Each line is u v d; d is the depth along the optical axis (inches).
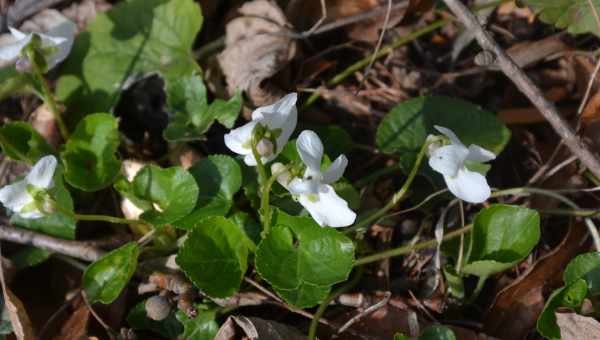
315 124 12.4
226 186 11.1
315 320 10.5
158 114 12.4
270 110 10.1
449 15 12.8
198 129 11.6
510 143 12.2
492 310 10.9
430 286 11.1
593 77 11.4
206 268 10.5
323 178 9.8
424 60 12.8
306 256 10.6
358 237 11.1
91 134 11.6
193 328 10.7
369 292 11.0
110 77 12.4
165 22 12.5
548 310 10.3
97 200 11.8
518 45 12.6
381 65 12.7
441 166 10.0
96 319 10.9
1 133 11.5
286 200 11.1
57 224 11.2
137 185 11.2
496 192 11.3
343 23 12.5
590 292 10.5
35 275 11.3
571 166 11.7
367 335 10.7
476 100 12.6
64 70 12.5
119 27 12.5
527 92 11.1
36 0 12.6
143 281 11.1
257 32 12.4
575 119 12.1
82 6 12.8
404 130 11.7
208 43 12.8
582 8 11.8
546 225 11.5
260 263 10.4
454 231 11.0
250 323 10.4
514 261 10.4
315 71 12.5
